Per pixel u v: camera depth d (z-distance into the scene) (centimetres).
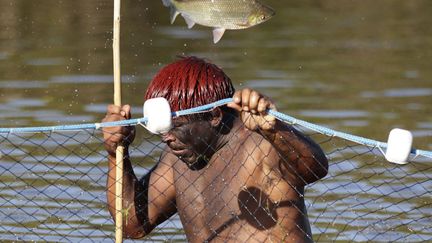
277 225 1388
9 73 3584
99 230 1961
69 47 4081
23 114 2962
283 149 1321
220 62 3884
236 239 1409
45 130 1355
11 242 1878
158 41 4294
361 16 5034
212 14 1551
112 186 1484
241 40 4381
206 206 1443
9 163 2406
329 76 3612
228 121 1416
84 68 3681
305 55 4034
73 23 4575
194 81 1383
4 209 2072
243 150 1407
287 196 1388
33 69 3656
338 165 2406
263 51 4134
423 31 4609
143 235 1538
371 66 3809
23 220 2005
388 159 1301
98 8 4900
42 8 4900
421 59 3956
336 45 4278
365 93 3316
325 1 5472
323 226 1992
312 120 2933
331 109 3078
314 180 1375
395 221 2016
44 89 3322
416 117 2973
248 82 3491
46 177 2302
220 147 1424
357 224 2000
